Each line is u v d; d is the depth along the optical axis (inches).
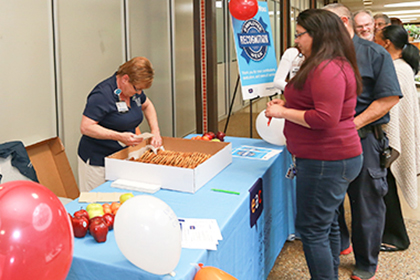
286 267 101.3
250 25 145.3
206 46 146.0
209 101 149.5
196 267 48.0
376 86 80.4
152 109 108.0
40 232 31.7
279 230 100.0
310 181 69.5
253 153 101.7
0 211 31.0
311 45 65.8
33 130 123.3
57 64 130.0
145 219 43.1
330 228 79.4
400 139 102.7
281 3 258.7
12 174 101.1
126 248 43.9
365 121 81.6
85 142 95.6
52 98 129.6
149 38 180.7
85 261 49.3
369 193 87.4
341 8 81.8
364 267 93.7
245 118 264.1
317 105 62.6
